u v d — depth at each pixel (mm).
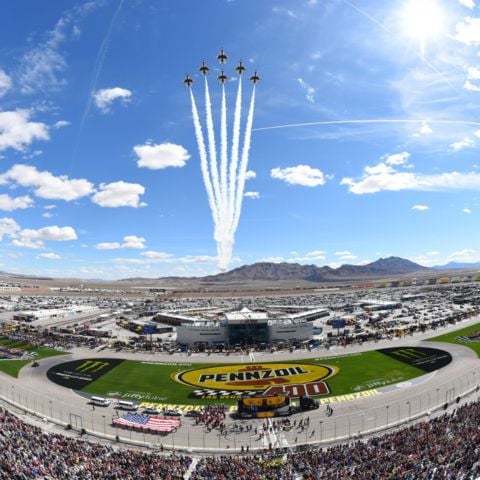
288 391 109312
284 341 172125
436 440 62188
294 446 77000
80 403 103875
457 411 80812
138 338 188375
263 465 64000
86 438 82938
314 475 56656
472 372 113875
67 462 61938
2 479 53656
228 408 98688
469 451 53594
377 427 83562
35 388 115812
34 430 78000
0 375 128125
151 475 58906
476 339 152250
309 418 90375
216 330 172625
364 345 155875
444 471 48594
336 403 98500
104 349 162875
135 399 107000
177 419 91000
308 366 132000
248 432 84438
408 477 49562
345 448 69625
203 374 127938
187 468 65438
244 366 135750
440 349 141125
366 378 116438
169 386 117062
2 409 92500
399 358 134625
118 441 81500
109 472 58781
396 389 105750
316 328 190625
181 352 157625
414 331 174500
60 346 167750
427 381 110000
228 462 66312
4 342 175750
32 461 60156
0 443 66625
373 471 53938
